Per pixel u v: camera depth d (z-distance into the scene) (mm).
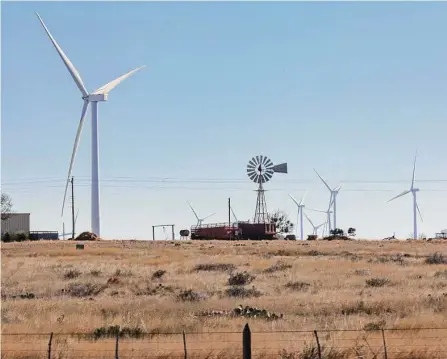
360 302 44250
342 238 174750
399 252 108062
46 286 59750
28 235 177000
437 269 74000
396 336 31688
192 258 94125
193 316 39906
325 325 36188
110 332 34094
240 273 65938
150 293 54719
